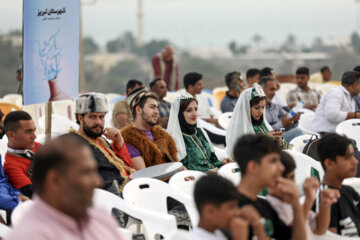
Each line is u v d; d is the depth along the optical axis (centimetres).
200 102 1942
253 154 673
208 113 1961
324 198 754
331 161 827
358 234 820
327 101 1703
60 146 494
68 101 1973
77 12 1152
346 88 1716
